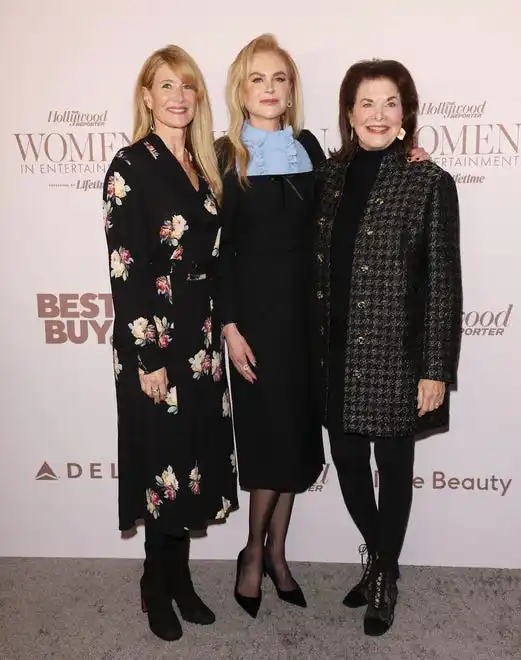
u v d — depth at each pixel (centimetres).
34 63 221
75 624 213
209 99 221
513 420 233
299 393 204
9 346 240
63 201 230
